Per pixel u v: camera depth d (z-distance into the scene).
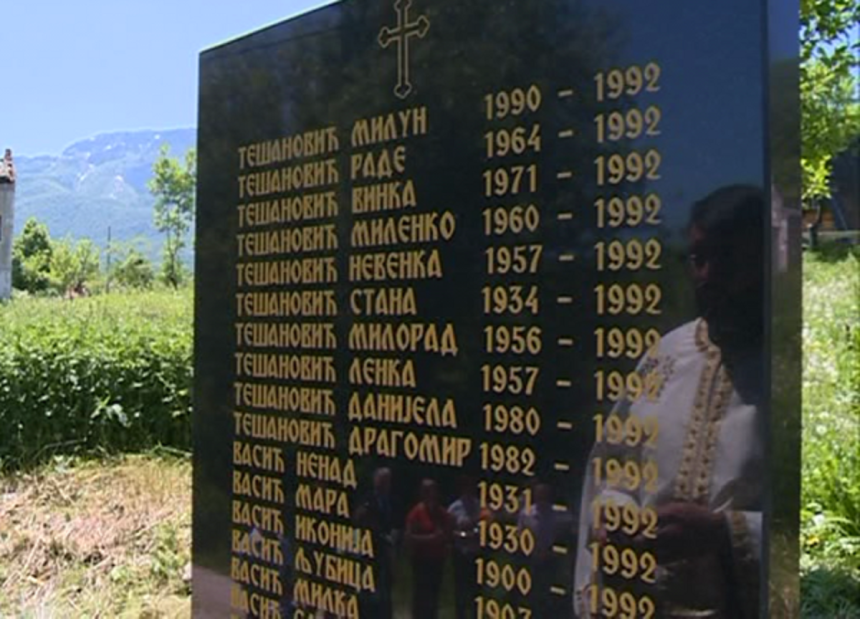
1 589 3.82
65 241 41.41
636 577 1.60
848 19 3.67
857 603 3.38
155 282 24.17
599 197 1.68
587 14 1.71
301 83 2.33
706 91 1.55
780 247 1.49
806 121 4.01
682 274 1.57
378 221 2.09
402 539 2.00
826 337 7.47
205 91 2.64
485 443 1.84
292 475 2.28
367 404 2.09
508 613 1.79
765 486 1.46
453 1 1.95
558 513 1.72
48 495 5.23
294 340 2.30
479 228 1.88
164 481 5.50
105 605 3.67
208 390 2.57
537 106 1.79
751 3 1.50
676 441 1.56
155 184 36.22
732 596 1.49
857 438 4.76
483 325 1.86
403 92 2.06
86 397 6.19
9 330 6.66
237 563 2.44
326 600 2.17
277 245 2.37
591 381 1.68
